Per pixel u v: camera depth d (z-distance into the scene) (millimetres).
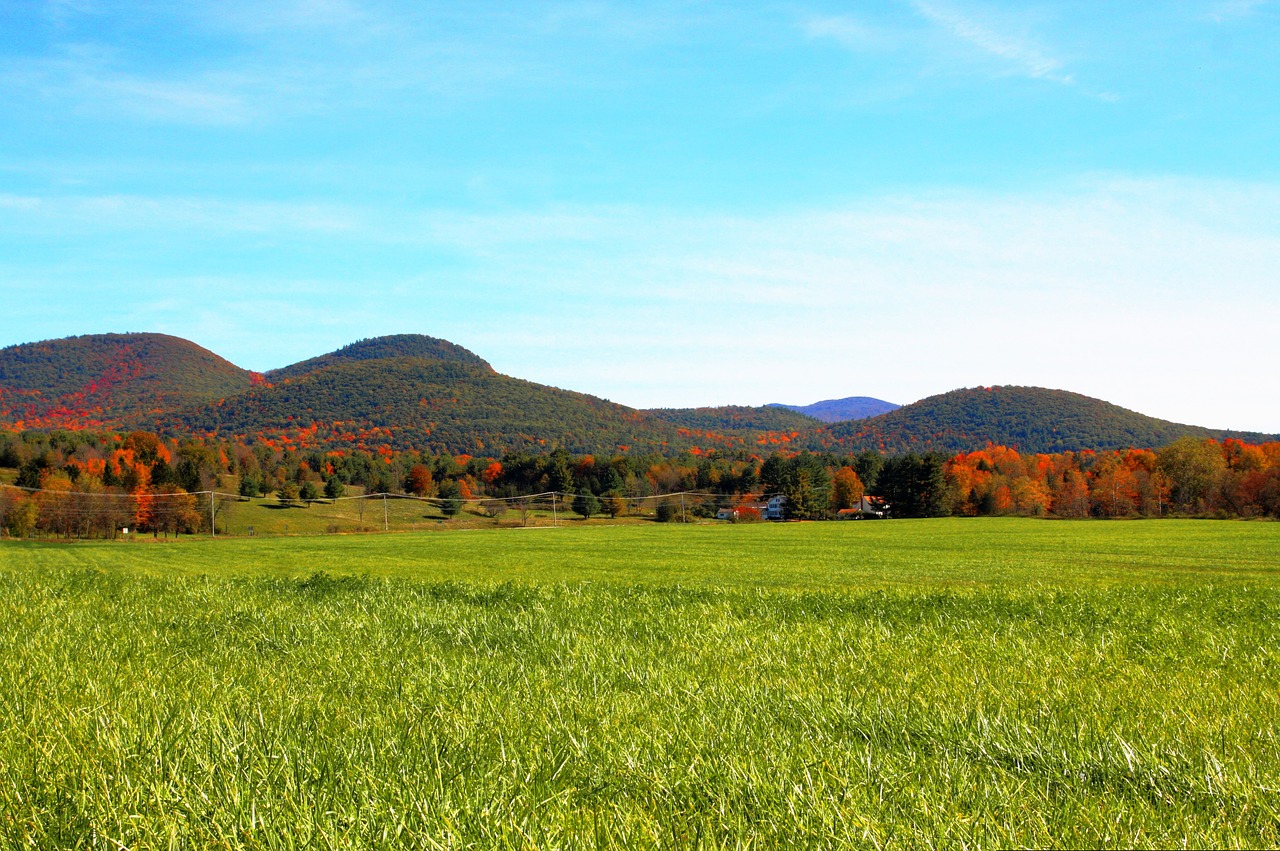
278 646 9094
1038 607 12852
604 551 60562
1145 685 7035
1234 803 3855
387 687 6801
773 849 3326
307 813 3525
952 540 69062
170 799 3691
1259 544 57625
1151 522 95000
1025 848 3270
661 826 3498
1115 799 3973
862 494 150000
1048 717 5605
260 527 116500
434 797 3766
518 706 6031
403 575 38312
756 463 172125
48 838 3355
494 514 134875
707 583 31625
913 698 6332
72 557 61875
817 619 11867
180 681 6867
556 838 3332
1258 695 6547
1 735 4918
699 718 5629
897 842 3314
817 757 4578
